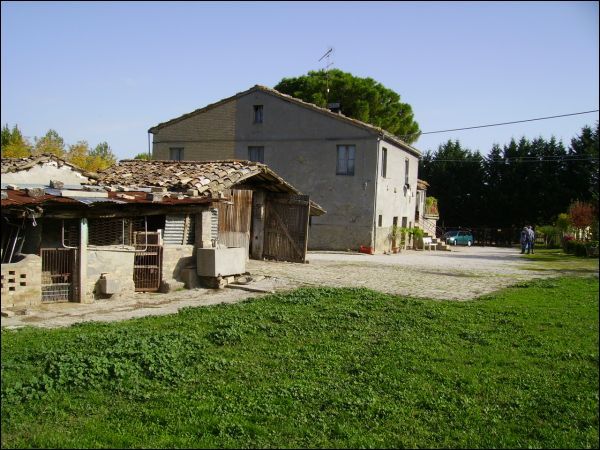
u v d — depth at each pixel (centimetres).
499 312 1170
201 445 510
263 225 1995
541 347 916
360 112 4072
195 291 1306
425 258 2744
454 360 816
